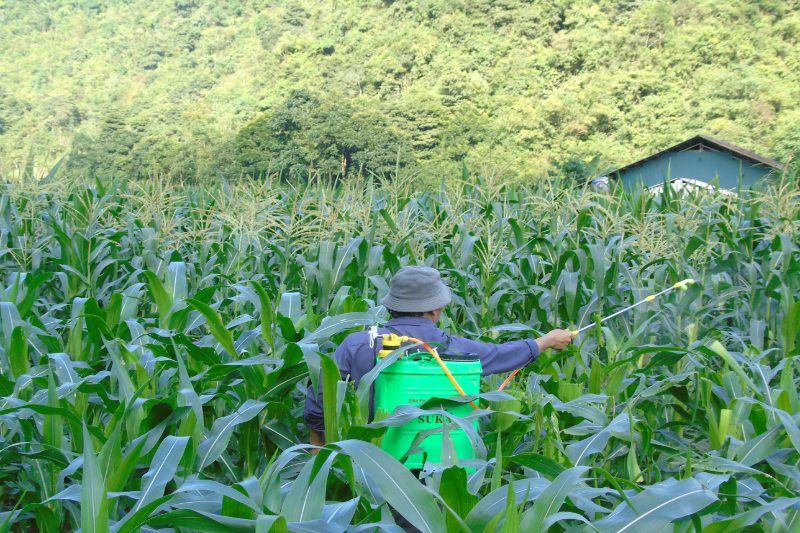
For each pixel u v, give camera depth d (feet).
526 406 14.40
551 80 390.63
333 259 22.24
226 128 403.75
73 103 497.87
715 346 13.75
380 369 12.21
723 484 11.87
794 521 11.53
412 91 393.50
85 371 16.24
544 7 424.05
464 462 11.84
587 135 350.84
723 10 402.31
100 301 24.85
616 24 416.67
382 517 10.88
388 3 482.69
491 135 318.86
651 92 368.68
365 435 11.97
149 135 330.95
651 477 15.40
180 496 10.68
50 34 613.11
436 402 12.34
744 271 23.63
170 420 12.87
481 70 402.93
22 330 14.83
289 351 14.26
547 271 24.56
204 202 33.45
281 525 9.30
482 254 22.66
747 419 14.01
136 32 581.12
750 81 347.36
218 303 18.74
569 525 11.19
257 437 15.02
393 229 25.08
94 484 9.31
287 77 451.94
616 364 15.30
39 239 28.19
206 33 555.69
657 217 28.07
